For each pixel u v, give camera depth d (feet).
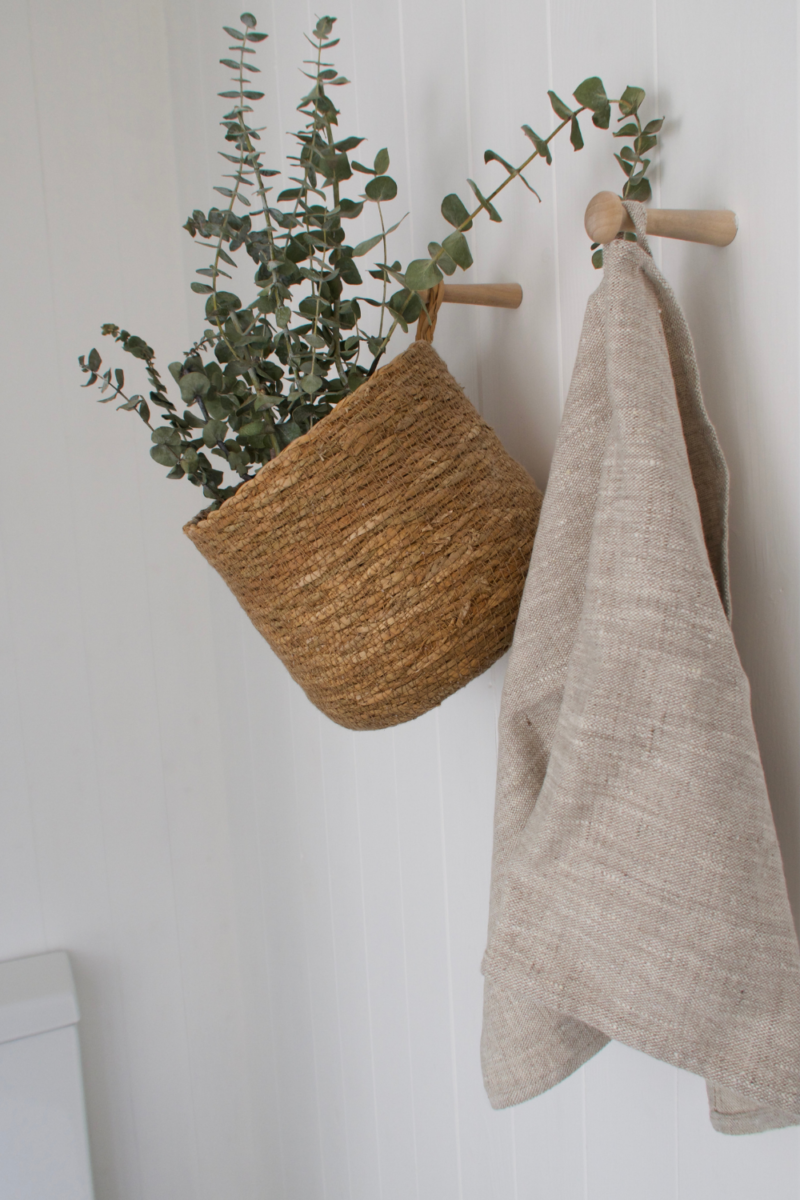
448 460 1.73
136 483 4.67
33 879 4.58
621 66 1.68
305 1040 4.20
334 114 1.94
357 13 2.60
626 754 1.34
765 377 1.47
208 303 2.06
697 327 1.60
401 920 3.12
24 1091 4.02
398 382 1.73
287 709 3.91
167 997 4.93
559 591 1.56
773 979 1.31
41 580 4.50
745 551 1.56
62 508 4.51
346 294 2.87
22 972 4.35
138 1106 4.88
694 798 1.29
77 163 4.43
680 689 1.30
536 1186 2.49
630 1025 1.32
